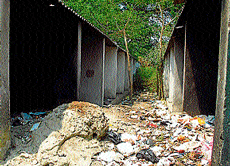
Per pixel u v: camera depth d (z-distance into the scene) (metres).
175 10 11.91
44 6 3.88
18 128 3.61
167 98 7.96
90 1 11.13
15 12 4.26
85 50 6.08
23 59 5.26
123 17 10.11
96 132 3.33
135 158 2.96
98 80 6.02
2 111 2.49
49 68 5.36
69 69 5.08
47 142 2.74
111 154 3.00
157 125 4.52
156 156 3.01
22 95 5.23
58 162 2.55
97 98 6.04
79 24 4.65
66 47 5.00
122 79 9.77
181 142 3.48
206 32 4.67
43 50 5.33
